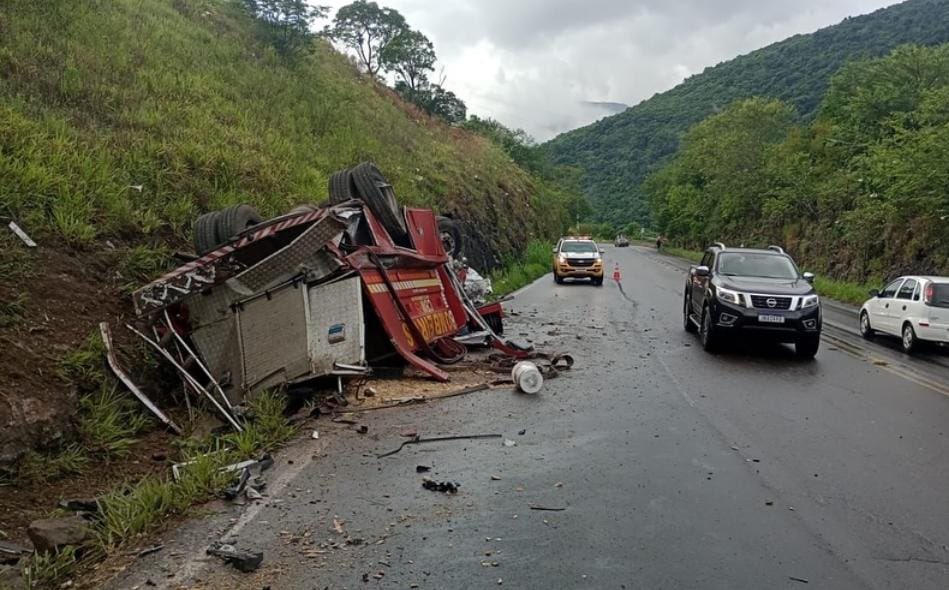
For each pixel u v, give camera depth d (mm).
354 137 22688
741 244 59938
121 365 7695
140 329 8336
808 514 5582
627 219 150625
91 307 8148
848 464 6832
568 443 7352
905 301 15203
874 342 16516
